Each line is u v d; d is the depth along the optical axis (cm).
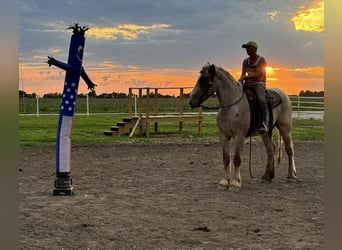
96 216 709
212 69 897
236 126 907
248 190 928
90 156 1484
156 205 789
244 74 962
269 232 611
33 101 4338
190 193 899
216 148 1708
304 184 998
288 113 1033
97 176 1112
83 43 909
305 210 743
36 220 680
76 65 902
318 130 2419
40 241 569
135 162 1353
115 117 3241
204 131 2400
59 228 635
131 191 924
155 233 609
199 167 1257
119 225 652
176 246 548
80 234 604
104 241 571
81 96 4622
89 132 2269
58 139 891
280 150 1115
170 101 3894
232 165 1248
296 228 630
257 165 1291
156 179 1068
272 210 746
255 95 936
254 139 2059
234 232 612
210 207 771
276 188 950
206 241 570
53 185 990
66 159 891
